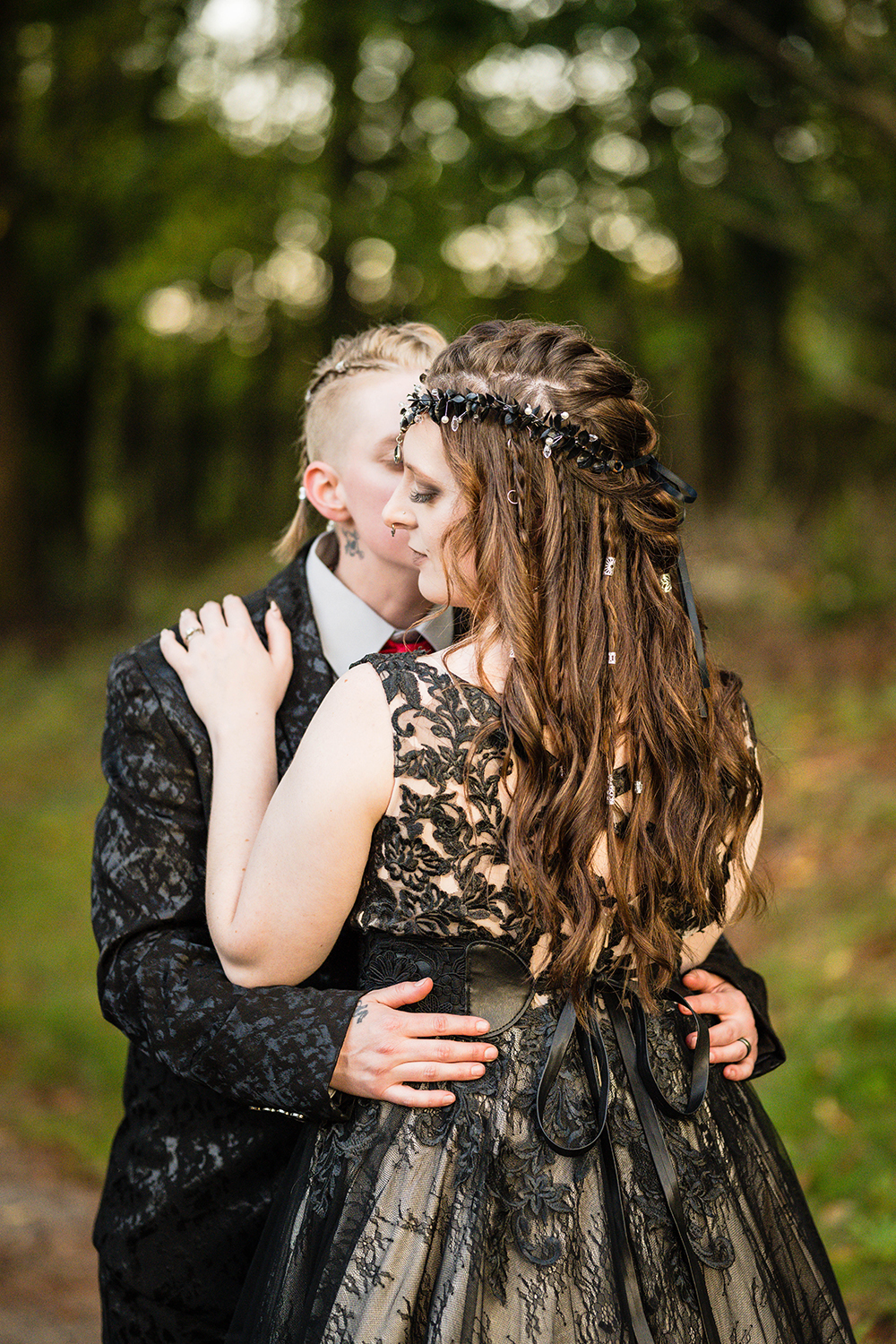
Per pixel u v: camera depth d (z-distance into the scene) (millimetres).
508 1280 1333
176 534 17859
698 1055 1510
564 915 1391
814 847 5105
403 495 1511
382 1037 1405
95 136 12742
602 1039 1440
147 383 17188
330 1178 1424
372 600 1815
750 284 10297
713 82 6359
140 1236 1709
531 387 1426
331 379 1858
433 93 8484
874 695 6289
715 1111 1545
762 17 6652
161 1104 1720
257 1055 1451
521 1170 1372
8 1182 3977
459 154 7332
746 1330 1423
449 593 1467
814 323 12227
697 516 10516
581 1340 1326
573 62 6422
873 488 10594
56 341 14977
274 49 11273
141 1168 1723
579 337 1506
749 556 9234
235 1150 1679
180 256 12180
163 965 1568
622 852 1412
